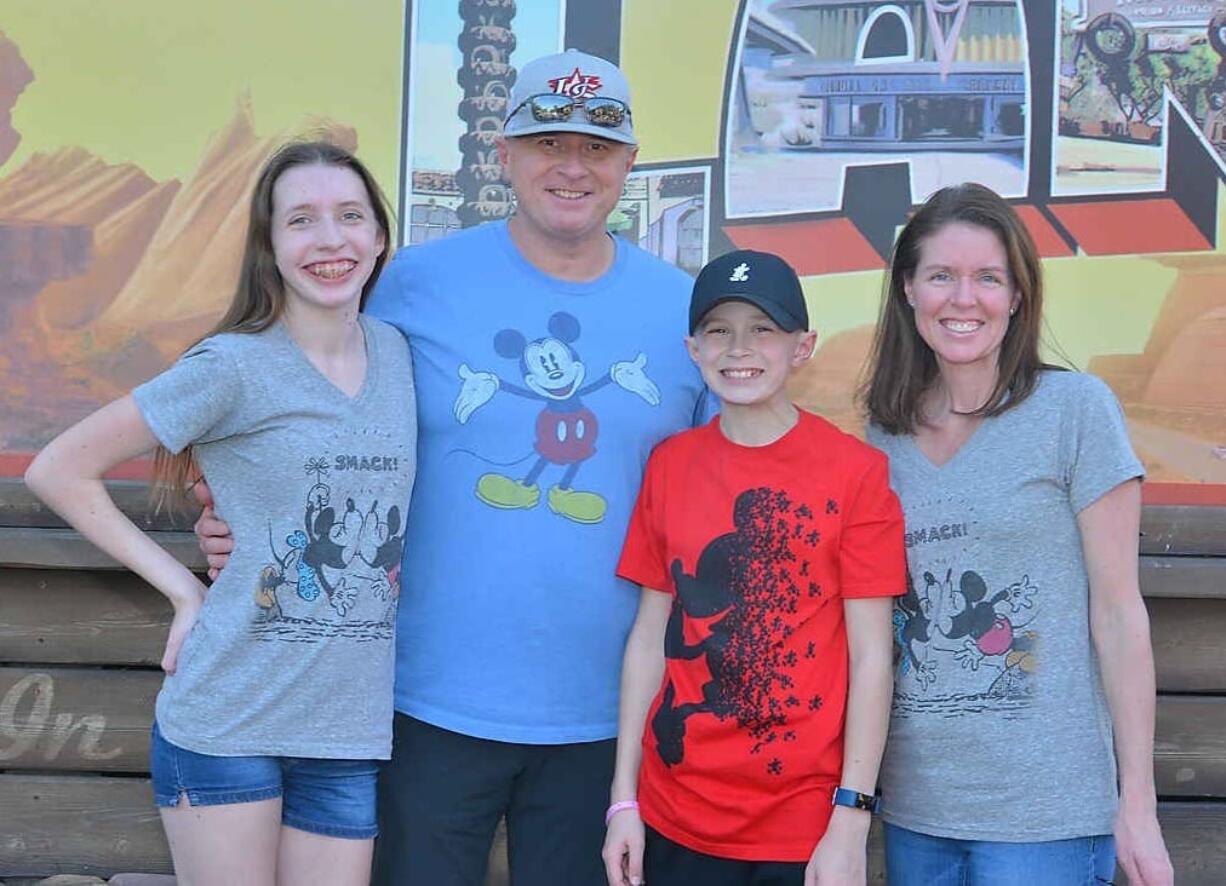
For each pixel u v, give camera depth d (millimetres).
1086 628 1881
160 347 2984
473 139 3010
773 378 1938
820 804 1888
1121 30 2975
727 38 3012
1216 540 2904
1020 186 2990
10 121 2988
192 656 1958
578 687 2098
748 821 1881
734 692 1894
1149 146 2979
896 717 1954
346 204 1975
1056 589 1868
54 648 2977
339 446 1970
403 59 3002
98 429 1927
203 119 2996
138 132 2992
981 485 1895
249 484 1956
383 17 3000
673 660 1966
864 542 1901
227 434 1957
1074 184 2982
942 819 1888
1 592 2967
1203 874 2973
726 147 3018
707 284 1951
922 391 2027
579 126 2025
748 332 1936
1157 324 2969
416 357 2156
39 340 2977
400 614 2135
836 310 3012
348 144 3004
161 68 3002
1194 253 2969
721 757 1889
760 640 1896
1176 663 2971
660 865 1970
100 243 2990
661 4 3010
